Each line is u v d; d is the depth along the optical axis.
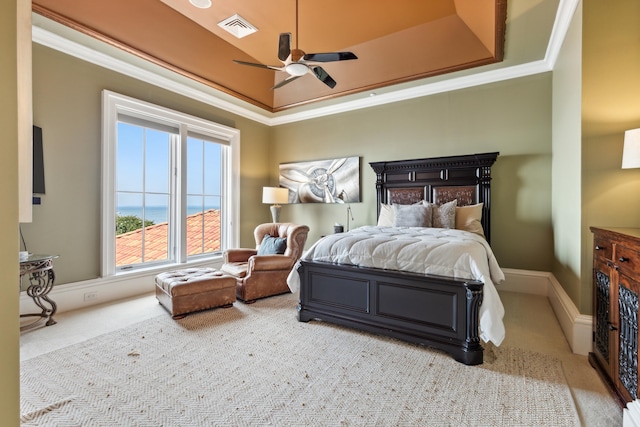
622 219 2.20
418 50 3.72
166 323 2.84
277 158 5.92
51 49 3.09
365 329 2.57
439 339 2.24
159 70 3.85
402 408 1.66
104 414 1.62
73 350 2.32
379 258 2.57
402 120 4.66
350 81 4.45
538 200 3.76
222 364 2.12
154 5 3.07
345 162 5.11
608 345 1.83
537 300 3.52
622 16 2.20
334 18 3.28
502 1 2.60
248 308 3.28
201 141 4.78
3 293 0.57
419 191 4.40
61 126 3.18
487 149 4.05
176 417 1.59
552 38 3.18
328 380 1.93
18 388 0.59
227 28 3.46
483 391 1.80
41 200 3.05
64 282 3.22
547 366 2.08
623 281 1.63
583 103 2.31
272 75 4.82
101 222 3.48
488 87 4.04
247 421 1.57
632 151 1.91
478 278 2.17
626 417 1.45
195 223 4.70
